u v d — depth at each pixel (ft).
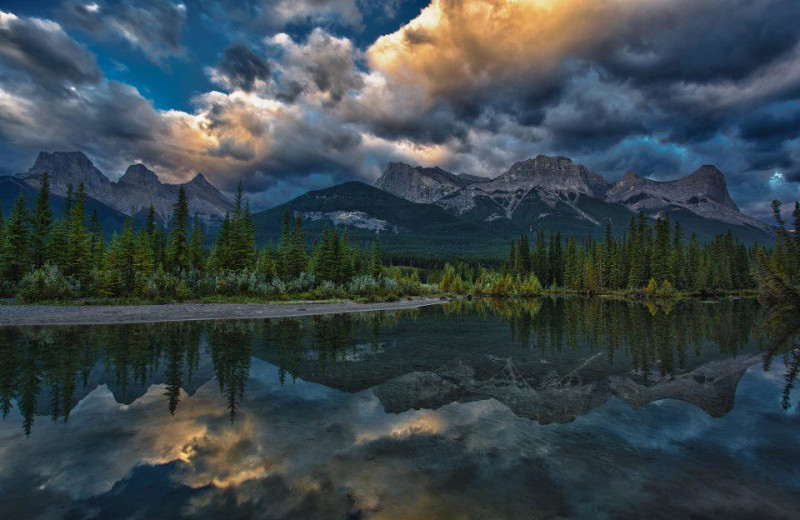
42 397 34.30
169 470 21.04
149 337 69.26
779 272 166.61
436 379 42.45
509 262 431.84
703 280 279.08
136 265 160.45
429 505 17.53
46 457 22.54
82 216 182.60
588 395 36.63
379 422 29.01
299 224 228.22
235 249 205.87
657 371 46.68
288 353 56.80
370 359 53.31
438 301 226.58
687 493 18.98
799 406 33.76
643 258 299.99
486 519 16.38
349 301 183.83
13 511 16.85
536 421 29.50
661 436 26.63
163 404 32.76
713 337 76.02
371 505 17.48
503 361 52.49
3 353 53.42
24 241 156.56
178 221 194.49
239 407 32.19
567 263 359.66
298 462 22.06
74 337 68.03
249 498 18.07
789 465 22.22
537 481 19.99
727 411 32.35
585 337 76.84
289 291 192.03
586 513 17.03
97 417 29.48
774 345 65.87
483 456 23.07
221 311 119.24
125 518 16.38
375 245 278.46
